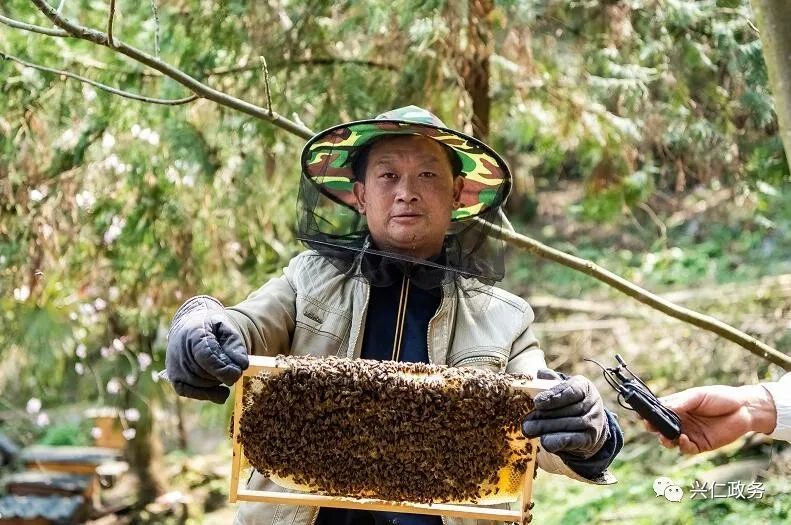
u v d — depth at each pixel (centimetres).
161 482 828
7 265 526
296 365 235
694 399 280
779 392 287
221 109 517
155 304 573
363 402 237
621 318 866
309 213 291
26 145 511
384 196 276
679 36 516
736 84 512
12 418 920
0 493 793
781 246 951
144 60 343
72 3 523
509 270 1055
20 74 504
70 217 526
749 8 504
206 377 234
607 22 521
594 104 570
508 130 680
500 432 242
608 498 618
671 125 557
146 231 544
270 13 498
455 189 295
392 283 281
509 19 496
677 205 1092
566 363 816
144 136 510
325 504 246
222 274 570
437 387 237
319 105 512
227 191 546
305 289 281
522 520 246
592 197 621
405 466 244
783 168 562
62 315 598
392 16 488
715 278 923
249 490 248
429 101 503
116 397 712
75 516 764
